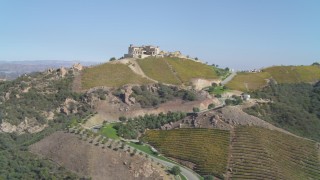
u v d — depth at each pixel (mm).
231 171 155250
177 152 171250
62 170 148000
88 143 161875
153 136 187250
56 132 177875
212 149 168500
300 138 180500
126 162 152000
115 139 179875
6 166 147500
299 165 162500
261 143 169125
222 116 187250
